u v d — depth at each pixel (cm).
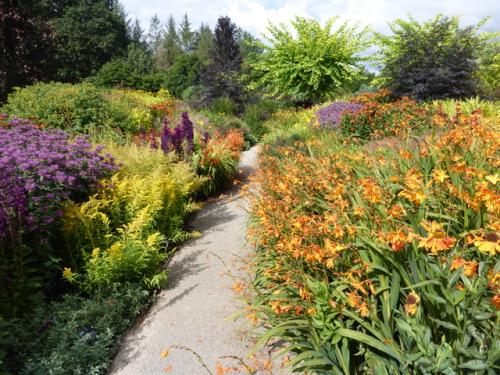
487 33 1363
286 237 248
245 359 240
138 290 318
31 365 229
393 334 187
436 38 980
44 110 752
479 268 151
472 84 931
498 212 177
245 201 597
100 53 3272
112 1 5316
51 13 3278
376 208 222
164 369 244
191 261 399
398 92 975
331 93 1777
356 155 332
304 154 458
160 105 1312
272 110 1575
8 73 1664
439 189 221
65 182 352
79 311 277
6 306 261
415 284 170
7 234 283
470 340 162
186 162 605
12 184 283
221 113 1538
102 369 246
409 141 361
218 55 2431
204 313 301
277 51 1706
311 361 183
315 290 208
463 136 250
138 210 396
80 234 341
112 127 801
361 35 1739
